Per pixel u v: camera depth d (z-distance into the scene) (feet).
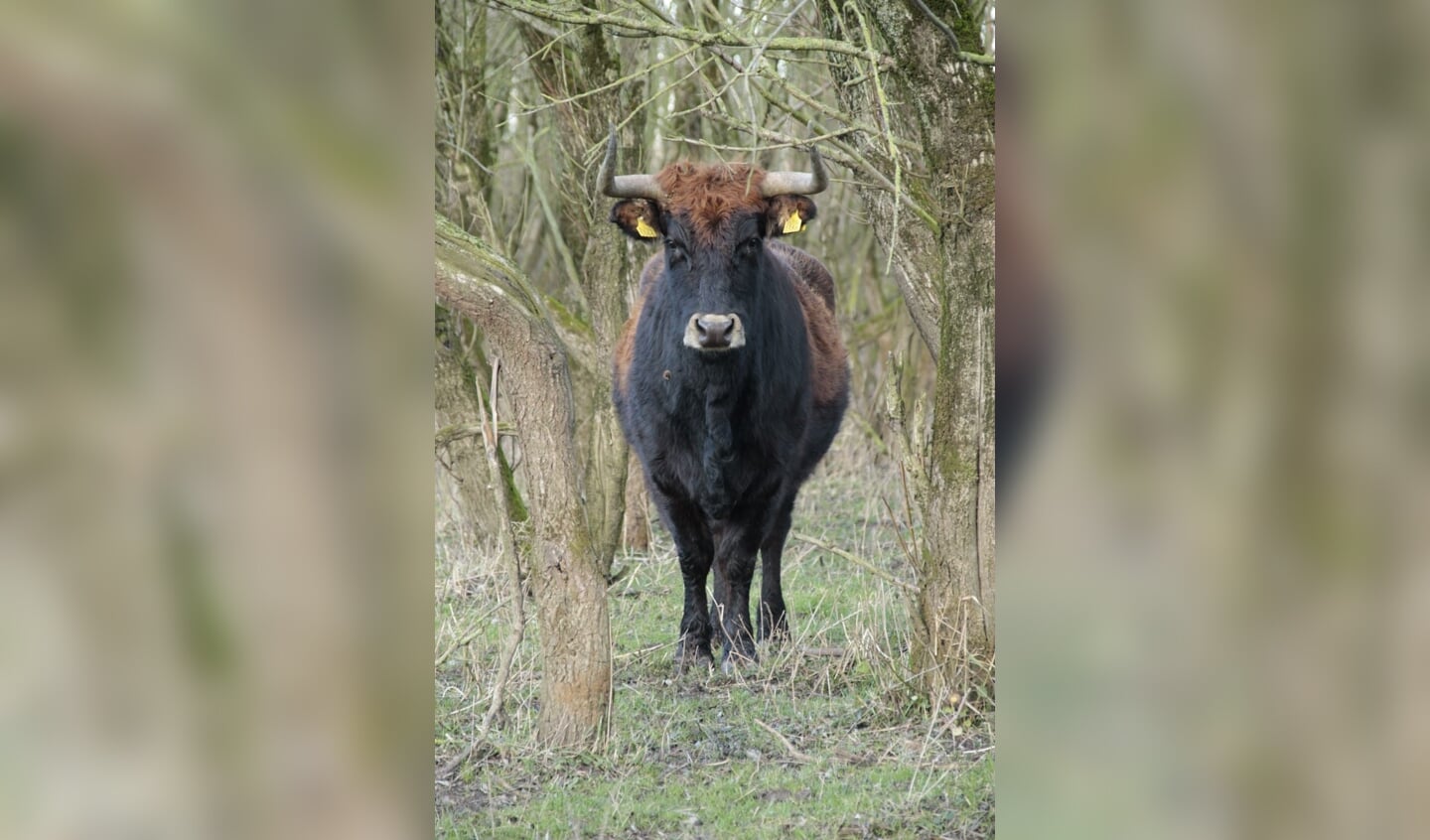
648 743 59.67
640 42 94.38
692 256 70.59
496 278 54.70
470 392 88.12
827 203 119.24
